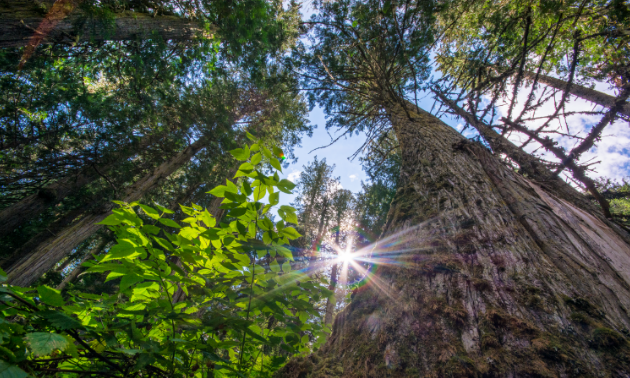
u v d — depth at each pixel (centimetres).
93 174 671
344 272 695
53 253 505
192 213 123
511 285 108
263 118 1079
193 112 672
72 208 765
